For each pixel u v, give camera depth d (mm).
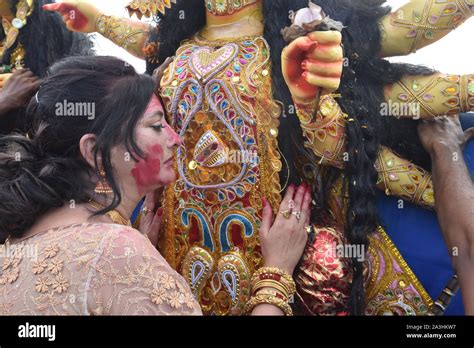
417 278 1521
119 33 1758
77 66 1235
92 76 1221
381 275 1515
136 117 1214
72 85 1212
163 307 1104
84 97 1203
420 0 1481
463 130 1616
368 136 1484
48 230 1169
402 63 1563
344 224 1523
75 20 1777
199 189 1489
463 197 1446
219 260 1482
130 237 1138
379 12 1542
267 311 1335
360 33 1527
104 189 1222
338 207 1531
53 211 1209
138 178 1254
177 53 1586
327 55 1249
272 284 1364
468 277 1414
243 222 1462
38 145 1227
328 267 1448
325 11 1512
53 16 2057
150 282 1105
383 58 1559
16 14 2004
